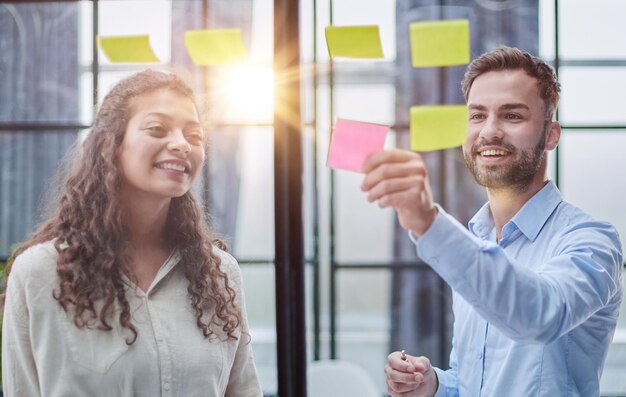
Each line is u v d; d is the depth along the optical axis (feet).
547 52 12.35
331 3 12.01
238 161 12.59
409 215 3.43
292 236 5.35
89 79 12.93
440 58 3.78
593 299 3.81
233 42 4.42
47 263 4.20
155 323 4.23
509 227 4.74
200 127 4.44
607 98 12.44
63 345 4.07
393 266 13.32
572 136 12.46
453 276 3.53
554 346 4.30
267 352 13.62
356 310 14.55
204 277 4.47
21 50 13.01
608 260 4.06
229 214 12.62
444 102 12.70
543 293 3.55
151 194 4.35
